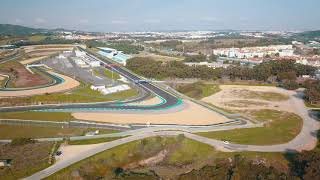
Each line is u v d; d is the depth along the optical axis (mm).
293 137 176375
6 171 133375
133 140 168375
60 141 168000
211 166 144500
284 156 152375
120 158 154625
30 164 139250
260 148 160875
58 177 133250
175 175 142000
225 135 177750
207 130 185500
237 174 129125
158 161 156375
